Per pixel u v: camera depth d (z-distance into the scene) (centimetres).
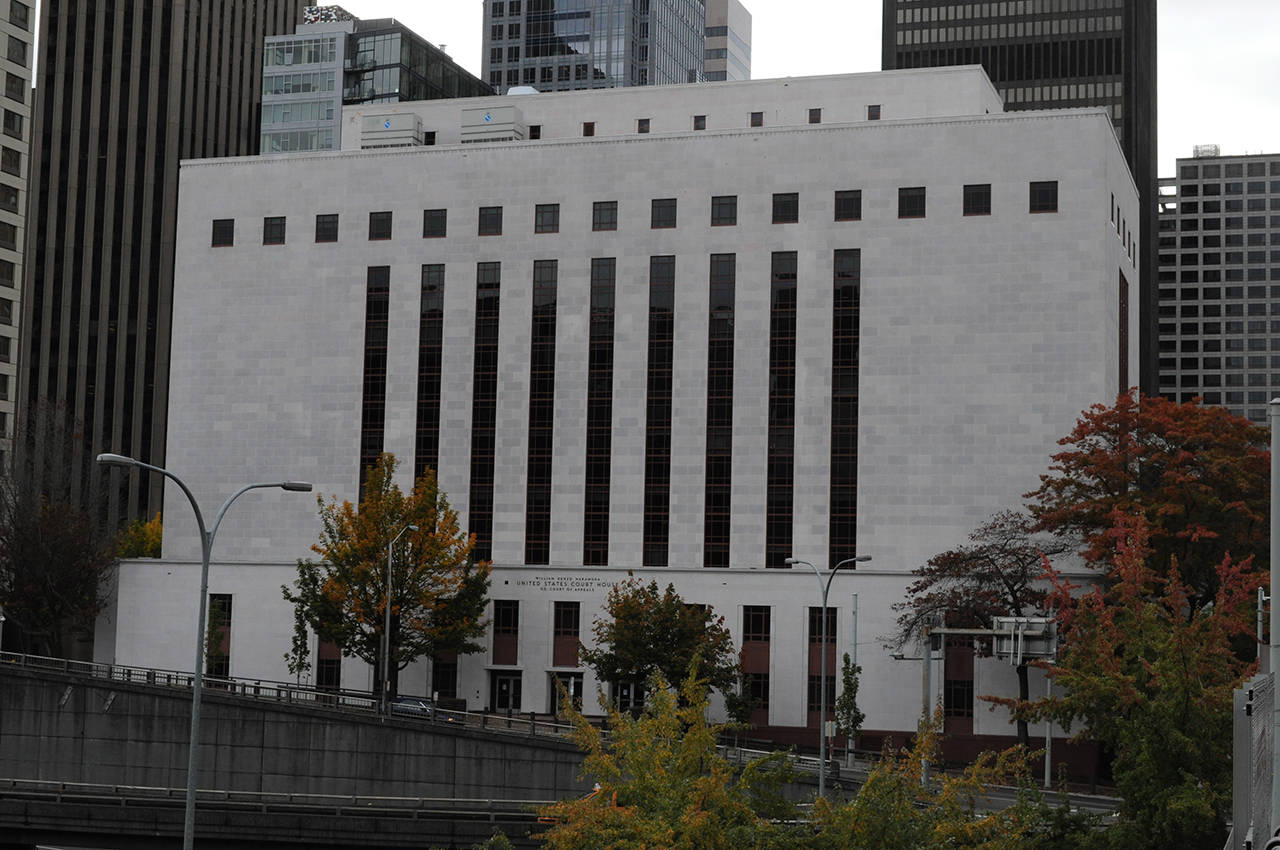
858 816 3222
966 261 10125
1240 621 4041
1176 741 3853
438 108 12375
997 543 9306
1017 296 10025
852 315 10281
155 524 15338
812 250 10388
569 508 10631
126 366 18338
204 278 11481
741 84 11838
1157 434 8656
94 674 8925
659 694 3569
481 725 8331
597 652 9650
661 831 3139
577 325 10756
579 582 10444
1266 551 8181
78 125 18762
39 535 11656
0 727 8412
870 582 9925
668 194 10694
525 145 10981
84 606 11569
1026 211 10062
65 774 8325
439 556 9844
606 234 10775
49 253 18600
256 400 11288
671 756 3403
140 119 18762
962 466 10000
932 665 9625
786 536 10238
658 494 10488
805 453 10262
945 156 10231
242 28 19825
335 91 19000
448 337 10981
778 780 3453
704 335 10512
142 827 6306
